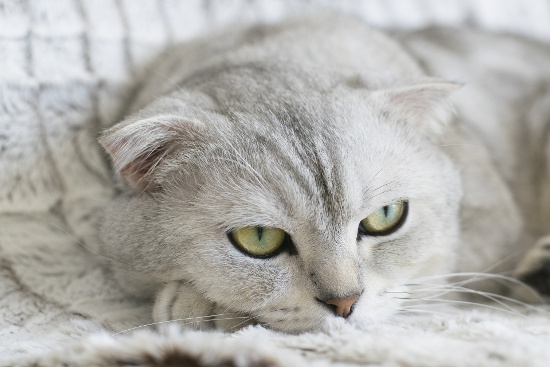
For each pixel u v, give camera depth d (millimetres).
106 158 333
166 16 396
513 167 410
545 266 341
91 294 320
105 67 368
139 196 310
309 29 389
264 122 298
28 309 306
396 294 305
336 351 255
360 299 289
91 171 349
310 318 286
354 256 289
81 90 358
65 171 346
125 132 286
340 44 369
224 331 295
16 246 324
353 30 393
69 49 355
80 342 263
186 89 327
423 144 322
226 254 292
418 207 310
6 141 334
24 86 340
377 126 306
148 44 387
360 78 327
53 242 332
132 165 302
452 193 326
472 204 357
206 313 299
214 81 327
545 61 442
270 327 292
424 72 392
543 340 260
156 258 303
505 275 361
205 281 295
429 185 312
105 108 362
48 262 327
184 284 304
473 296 352
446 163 330
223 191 293
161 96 326
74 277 325
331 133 294
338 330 272
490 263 357
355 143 295
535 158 416
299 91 312
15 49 339
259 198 288
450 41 432
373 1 463
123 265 317
